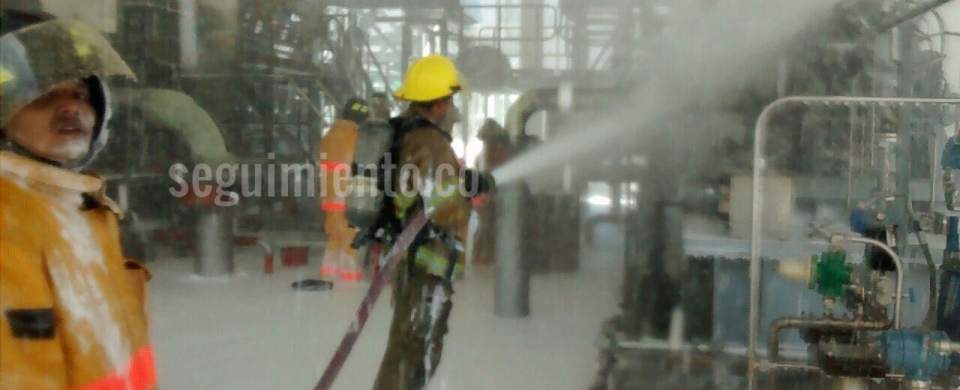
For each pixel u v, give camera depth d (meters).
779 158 3.96
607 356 3.64
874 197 3.62
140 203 6.25
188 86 7.31
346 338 2.90
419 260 2.66
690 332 3.75
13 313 1.32
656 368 3.55
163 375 3.54
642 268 3.93
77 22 1.44
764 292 3.63
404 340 2.70
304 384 3.46
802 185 3.74
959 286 3.23
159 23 6.97
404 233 2.64
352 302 4.96
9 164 1.38
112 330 1.50
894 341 2.81
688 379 3.44
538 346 3.79
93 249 1.50
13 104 1.35
